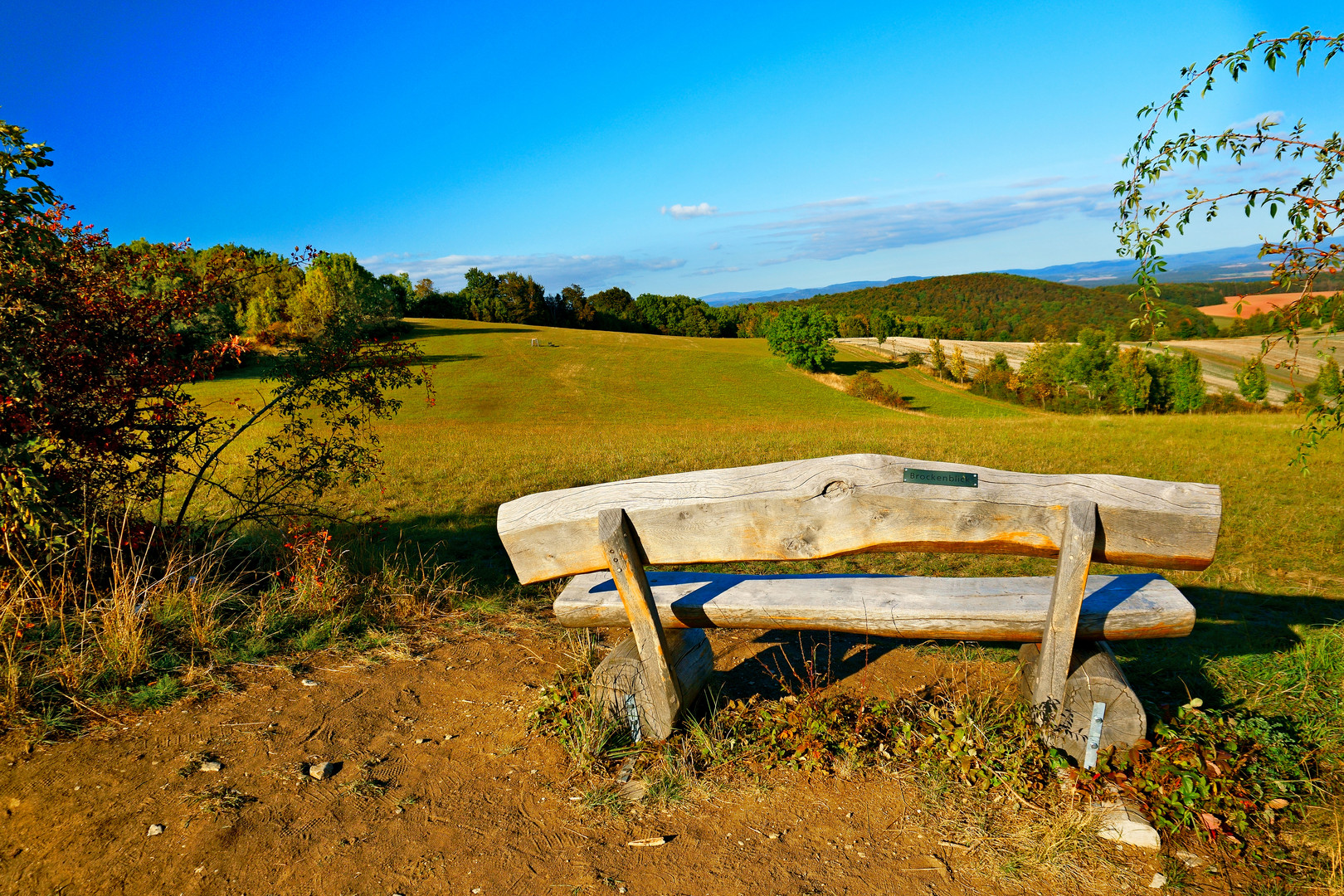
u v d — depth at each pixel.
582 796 2.56
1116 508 2.22
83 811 2.41
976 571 6.04
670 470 11.99
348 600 4.64
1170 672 3.48
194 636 3.80
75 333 4.40
